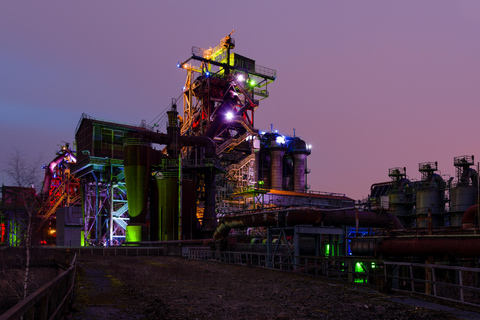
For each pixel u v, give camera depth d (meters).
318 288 19.33
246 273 27.94
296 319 12.10
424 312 12.59
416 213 86.12
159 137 71.12
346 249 35.16
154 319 11.61
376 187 106.69
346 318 12.19
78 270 25.09
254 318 12.25
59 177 94.62
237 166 92.06
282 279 23.86
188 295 17.03
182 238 68.00
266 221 35.91
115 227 72.38
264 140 115.69
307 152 117.31
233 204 85.69
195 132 101.06
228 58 105.12
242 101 105.56
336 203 101.44
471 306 13.12
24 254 24.84
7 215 59.94
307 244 35.62
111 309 12.98
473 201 74.88
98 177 72.56
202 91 96.94
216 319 12.02
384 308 13.48
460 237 22.86
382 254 26.56
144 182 65.44
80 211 70.44
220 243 44.97
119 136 76.38
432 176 85.31
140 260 42.72
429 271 26.55
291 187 119.81
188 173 78.44
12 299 21.20
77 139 82.25
